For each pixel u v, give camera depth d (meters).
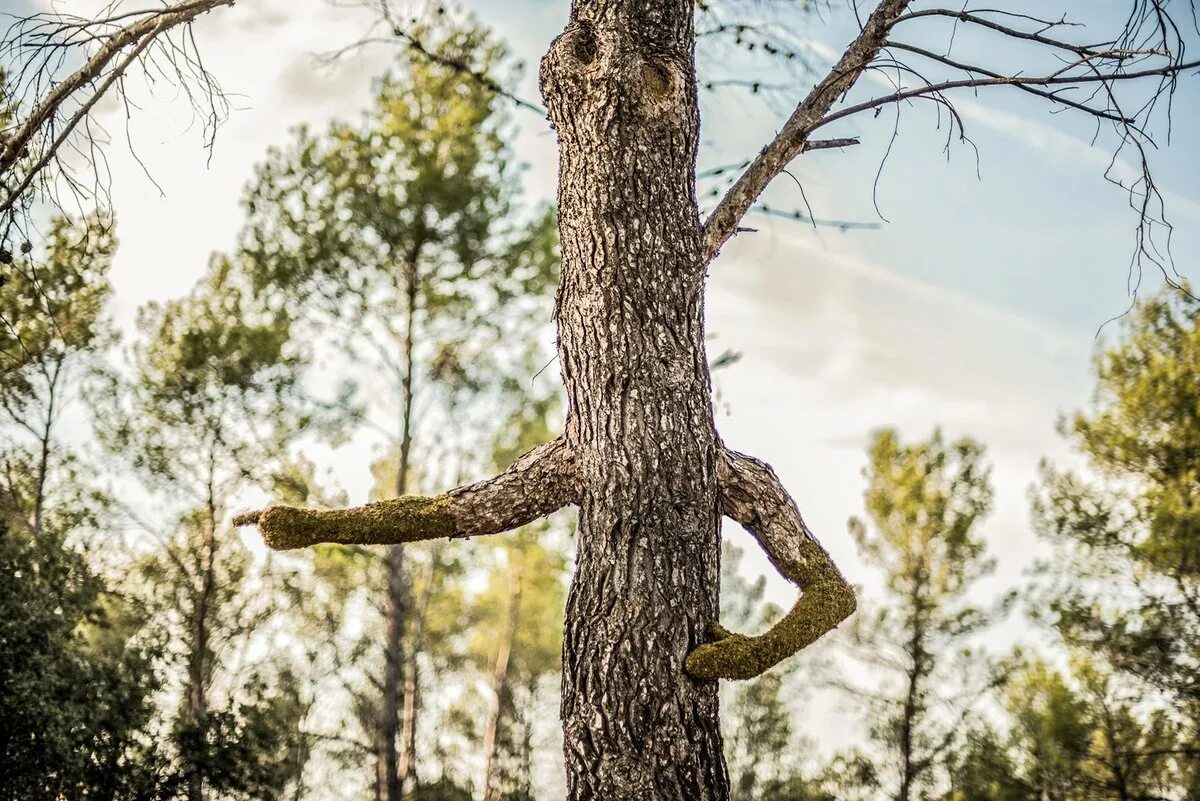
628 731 2.88
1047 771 10.24
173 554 12.80
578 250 3.23
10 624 9.38
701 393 3.18
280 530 3.08
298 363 12.11
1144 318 10.06
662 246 3.19
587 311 3.17
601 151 3.22
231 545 13.10
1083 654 10.02
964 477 12.35
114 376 12.10
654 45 3.34
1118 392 10.12
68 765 9.51
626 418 3.07
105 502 12.20
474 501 3.12
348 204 11.48
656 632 2.94
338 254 11.53
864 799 12.12
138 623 12.70
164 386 12.20
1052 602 10.09
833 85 3.60
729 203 3.51
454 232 11.63
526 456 3.21
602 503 3.06
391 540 3.11
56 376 11.06
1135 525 9.75
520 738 18.12
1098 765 9.90
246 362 11.83
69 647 10.38
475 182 11.71
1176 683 9.23
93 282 10.28
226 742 10.77
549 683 19.00
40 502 11.55
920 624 12.20
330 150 11.66
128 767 10.11
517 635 19.23
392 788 11.30
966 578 12.23
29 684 9.17
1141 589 9.55
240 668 13.34
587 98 3.26
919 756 11.98
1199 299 3.43
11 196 3.37
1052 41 3.40
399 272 11.95
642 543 3.00
